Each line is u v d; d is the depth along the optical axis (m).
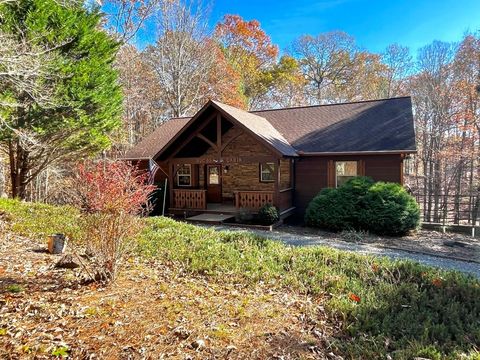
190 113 28.05
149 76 27.16
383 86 32.38
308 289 5.41
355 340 3.74
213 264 6.44
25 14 11.01
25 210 10.96
